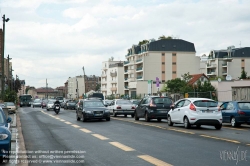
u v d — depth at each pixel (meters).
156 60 99.19
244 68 105.06
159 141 14.08
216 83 67.75
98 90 167.00
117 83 124.31
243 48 106.06
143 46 104.00
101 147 12.56
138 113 27.67
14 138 15.84
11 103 45.28
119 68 124.50
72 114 41.56
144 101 26.97
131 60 109.88
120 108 34.16
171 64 99.94
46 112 49.19
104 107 27.64
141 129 19.67
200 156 10.41
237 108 21.72
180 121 20.73
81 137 15.91
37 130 19.86
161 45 99.81
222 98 45.34
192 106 19.80
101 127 21.27
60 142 14.26
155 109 25.47
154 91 94.88
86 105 27.72
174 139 14.73
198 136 15.86
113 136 16.09
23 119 31.44
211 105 19.81
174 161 9.60
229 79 63.78
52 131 19.12
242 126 22.81
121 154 10.94
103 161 9.84
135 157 10.35
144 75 98.50
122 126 21.91
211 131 18.50
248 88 43.03
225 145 12.77
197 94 41.31
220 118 19.67
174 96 47.06
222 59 107.06
